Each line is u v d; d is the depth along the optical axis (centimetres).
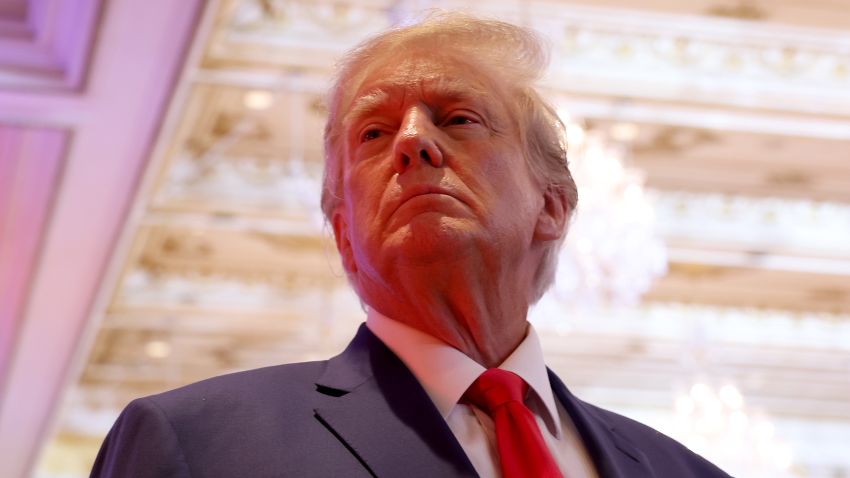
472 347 223
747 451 1257
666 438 249
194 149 1127
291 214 1182
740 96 1038
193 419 188
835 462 1773
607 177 853
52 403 1293
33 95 804
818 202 1297
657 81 1021
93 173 910
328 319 1413
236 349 1505
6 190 934
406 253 211
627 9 957
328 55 947
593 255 830
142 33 743
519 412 207
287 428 190
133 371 1554
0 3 757
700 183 1248
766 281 1428
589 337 1527
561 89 1006
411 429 193
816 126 1100
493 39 253
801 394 1722
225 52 924
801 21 982
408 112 228
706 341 1531
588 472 216
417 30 249
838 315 1543
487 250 217
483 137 228
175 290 1365
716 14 971
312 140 1105
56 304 1105
